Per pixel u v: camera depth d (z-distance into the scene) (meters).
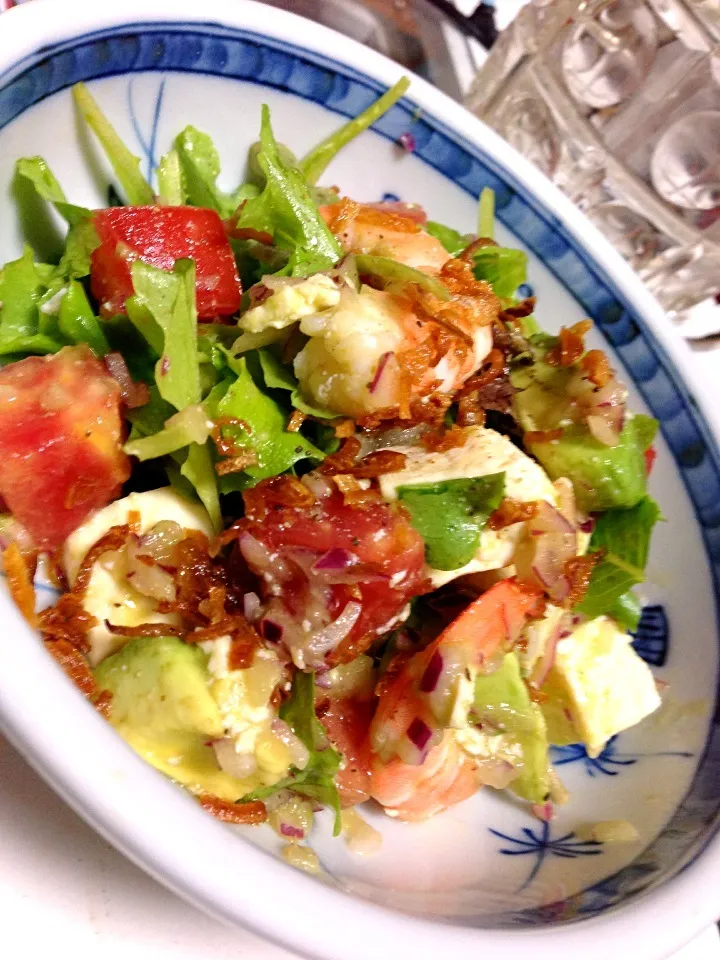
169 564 0.17
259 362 0.18
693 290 0.31
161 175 0.20
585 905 0.16
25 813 0.14
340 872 0.16
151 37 0.19
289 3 0.28
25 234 0.18
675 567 0.23
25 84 0.17
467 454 0.19
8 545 0.14
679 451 0.23
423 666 0.17
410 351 0.18
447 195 0.25
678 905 0.15
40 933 0.14
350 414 0.18
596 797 0.20
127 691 0.15
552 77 0.28
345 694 0.18
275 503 0.17
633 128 0.28
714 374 0.30
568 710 0.20
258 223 0.19
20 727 0.12
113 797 0.12
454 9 0.33
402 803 0.18
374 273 0.19
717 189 0.28
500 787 0.19
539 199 0.25
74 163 0.19
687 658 0.22
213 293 0.18
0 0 0.20
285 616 0.16
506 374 0.21
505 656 0.18
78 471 0.16
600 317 0.25
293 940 0.12
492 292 0.22
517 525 0.19
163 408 0.17
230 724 0.15
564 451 0.20
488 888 0.17
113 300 0.17
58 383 0.16
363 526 0.17
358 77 0.22
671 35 0.26
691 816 0.18
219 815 0.15
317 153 0.23
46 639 0.15
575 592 0.19
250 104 0.21
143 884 0.15
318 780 0.16
